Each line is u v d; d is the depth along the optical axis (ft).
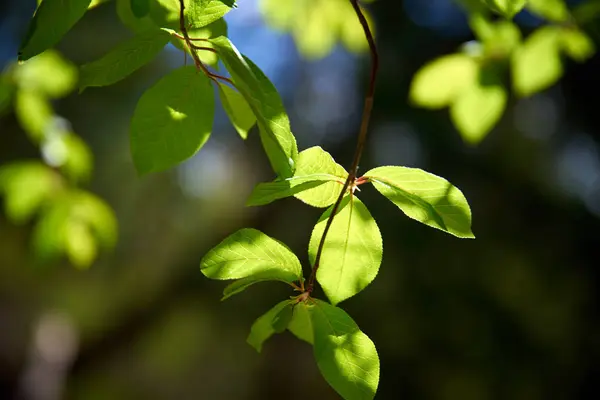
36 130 7.97
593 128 20.16
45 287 19.66
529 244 19.34
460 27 19.74
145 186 19.08
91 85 2.92
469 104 6.42
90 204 8.63
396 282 18.39
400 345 18.28
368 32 2.90
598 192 20.68
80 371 20.02
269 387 20.39
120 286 19.88
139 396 20.26
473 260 18.75
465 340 18.42
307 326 3.32
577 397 18.81
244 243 2.94
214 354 20.31
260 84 2.70
